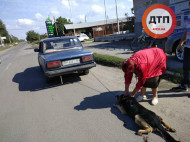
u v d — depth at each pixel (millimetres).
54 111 3510
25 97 4570
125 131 2566
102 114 3150
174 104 3158
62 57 4676
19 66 10438
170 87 3936
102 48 14617
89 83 5141
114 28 35719
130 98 3016
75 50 5641
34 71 8094
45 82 5824
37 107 3820
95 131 2660
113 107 3385
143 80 2797
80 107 3553
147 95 3689
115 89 4336
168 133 2176
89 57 5008
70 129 2795
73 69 4832
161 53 2885
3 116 3555
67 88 4918
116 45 15250
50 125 2986
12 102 4312
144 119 2438
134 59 2682
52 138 2611
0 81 6848
